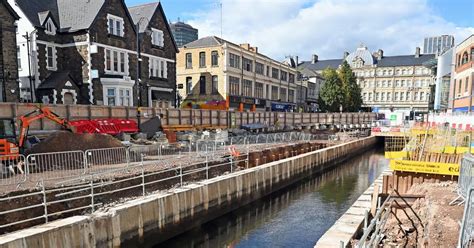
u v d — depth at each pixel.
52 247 8.47
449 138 21.47
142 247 11.20
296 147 30.73
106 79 27.56
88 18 27.25
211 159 18.25
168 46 35.91
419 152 18.11
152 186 14.03
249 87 49.53
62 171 13.43
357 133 45.06
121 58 29.70
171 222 12.39
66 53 27.70
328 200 18.88
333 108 64.56
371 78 95.94
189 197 13.23
